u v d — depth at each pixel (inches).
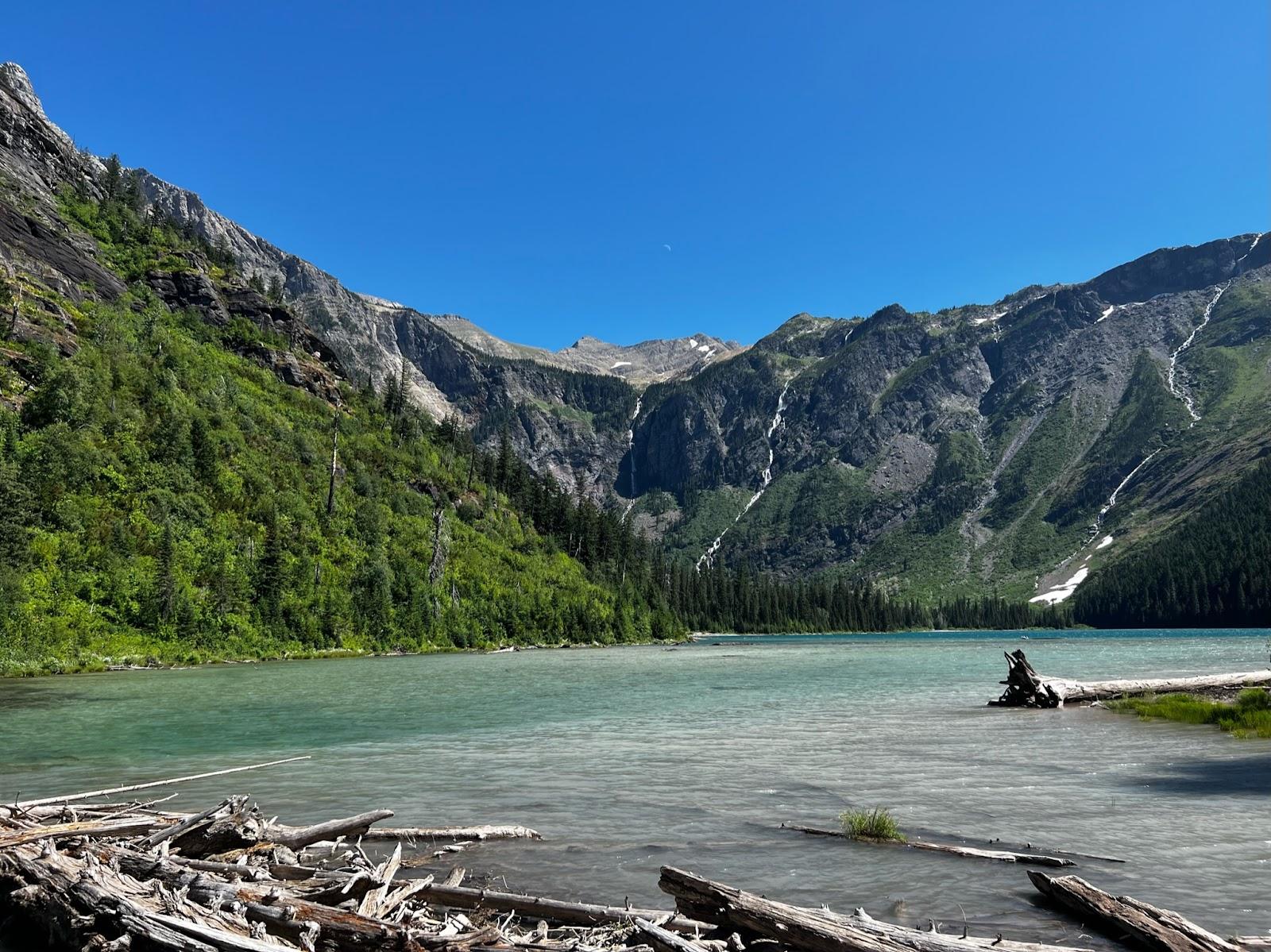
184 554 3093.0
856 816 585.9
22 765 891.4
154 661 2630.4
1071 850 521.3
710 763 883.4
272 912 345.4
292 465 4372.5
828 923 332.2
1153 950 346.9
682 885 367.9
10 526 2544.3
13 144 6087.6
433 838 557.6
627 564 7465.6
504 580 5088.6
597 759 914.1
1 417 3029.0
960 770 823.7
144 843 449.1
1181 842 538.3
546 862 504.1
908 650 4453.7
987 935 372.8
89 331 4232.3
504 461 7253.9
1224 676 1612.9
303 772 837.8
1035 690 1437.0
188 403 4067.4
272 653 3186.5
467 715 1379.2
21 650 2324.1
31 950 354.3
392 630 3914.9
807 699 1662.2
